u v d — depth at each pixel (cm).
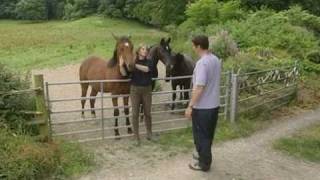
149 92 819
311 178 707
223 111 1008
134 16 5694
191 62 1067
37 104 756
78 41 3341
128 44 788
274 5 2558
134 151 792
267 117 1062
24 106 793
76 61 2194
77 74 1794
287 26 1861
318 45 1864
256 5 2553
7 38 3534
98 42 3256
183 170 712
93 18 6116
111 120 989
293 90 1238
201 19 2206
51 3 7688
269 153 812
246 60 1324
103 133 837
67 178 670
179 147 816
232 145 845
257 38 1731
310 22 2117
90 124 957
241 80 1087
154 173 700
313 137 915
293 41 1706
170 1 2864
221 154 795
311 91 1347
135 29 5069
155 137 868
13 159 647
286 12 2166
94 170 703
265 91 1133
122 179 676
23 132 746
